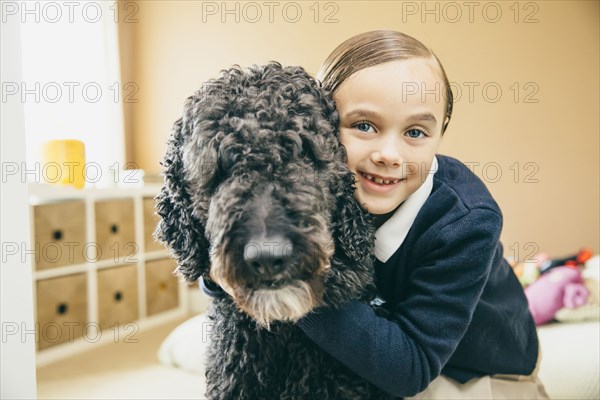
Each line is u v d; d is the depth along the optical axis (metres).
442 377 0.85
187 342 1.89
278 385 0.65
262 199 0.54
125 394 1.65
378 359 0.62
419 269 0.71
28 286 0.55
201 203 0.60
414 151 0.65
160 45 2.25
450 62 1.73
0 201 0.53
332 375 0.65
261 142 0.55
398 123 0.63
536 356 0.95
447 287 0.69
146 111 2.43
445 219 0.72
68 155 2.32
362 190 0.65
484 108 1.77
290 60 1.74
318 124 0.59
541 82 1.79
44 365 2.01
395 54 0.64
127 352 2.16
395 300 0.76
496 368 0.87
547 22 1.78
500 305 0.86
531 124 1.79
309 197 0.55
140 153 2.50
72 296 2.25
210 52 1.98
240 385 0.65
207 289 0.67
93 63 2.52
